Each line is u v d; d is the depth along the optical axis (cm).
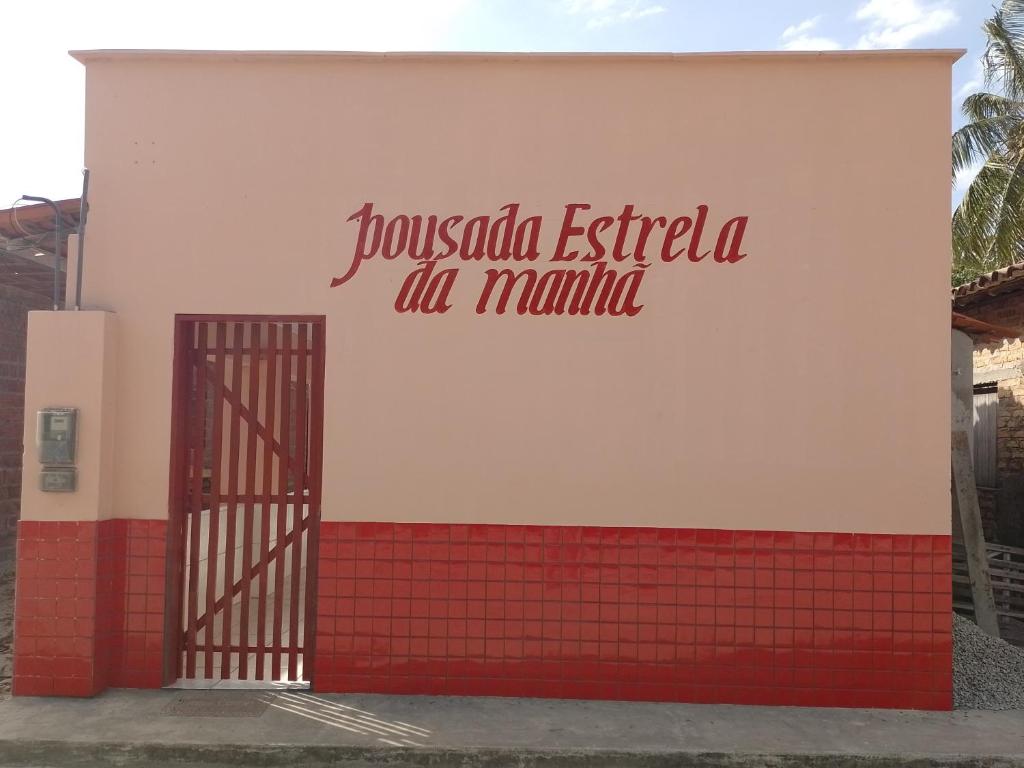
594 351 530
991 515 994
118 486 533
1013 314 925
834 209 527
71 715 482
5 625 667
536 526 524
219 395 549
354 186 539
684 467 523
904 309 521
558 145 536
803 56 526
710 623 517
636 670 517
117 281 539
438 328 534
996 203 1373
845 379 521
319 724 472
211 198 541
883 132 526
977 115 1470
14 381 903
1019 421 924
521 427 529
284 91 542
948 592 510
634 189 533
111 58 545
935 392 518
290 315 536
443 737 456
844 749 445
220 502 548
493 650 521
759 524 519
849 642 512
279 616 540
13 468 899
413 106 541
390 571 525
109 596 529
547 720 482
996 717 493
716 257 529
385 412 531
